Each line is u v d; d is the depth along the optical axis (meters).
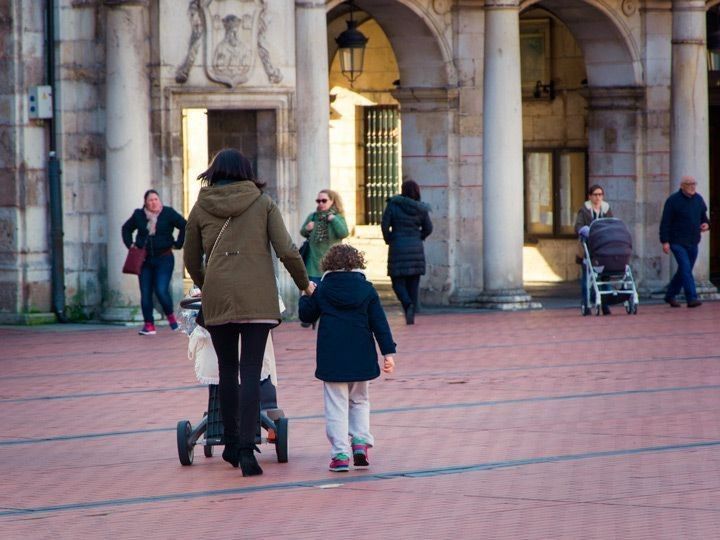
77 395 42.03
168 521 26.27
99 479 30.36
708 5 77.00
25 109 62.19
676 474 29.42
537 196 87.38
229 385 30.88
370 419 37.03
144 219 58.12
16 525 26.14
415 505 27.17
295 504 27.53
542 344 53.81
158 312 62.75
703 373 45.06
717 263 88.50
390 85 87.81
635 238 76.81
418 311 67.81
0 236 62.94
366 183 89.62
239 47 63.09
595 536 24.38
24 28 61.97
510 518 25.88
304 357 50.44
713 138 87.94
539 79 86.62
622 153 76.81
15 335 58.53
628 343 53.88
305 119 64.44
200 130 87.44
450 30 71.50
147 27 62.38
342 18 86.44
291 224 64.50
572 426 35.50
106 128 62.19
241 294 30.02
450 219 72.06
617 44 76.06
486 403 39.47
